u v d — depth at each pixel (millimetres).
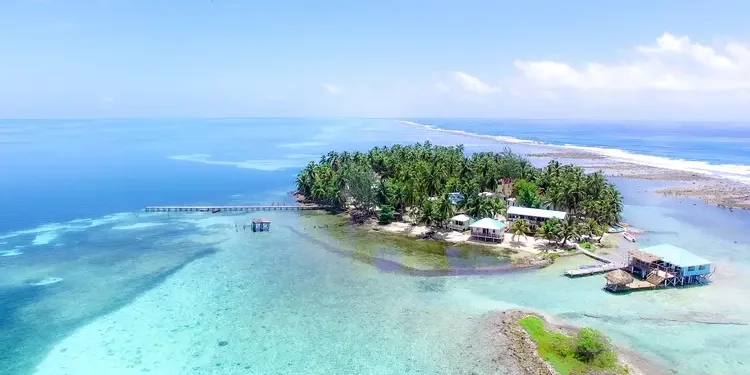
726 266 84625
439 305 68875
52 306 69438
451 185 128250
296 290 74938
